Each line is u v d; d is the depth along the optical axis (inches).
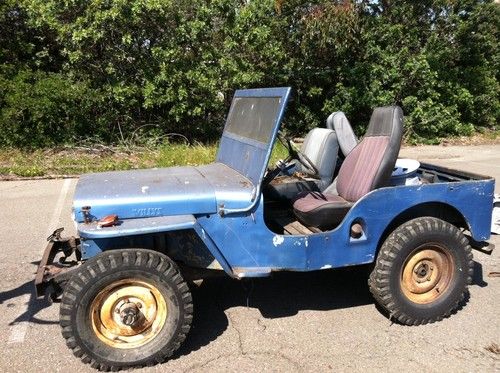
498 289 165.9
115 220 117.6
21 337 135.7
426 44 539.2
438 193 140.1
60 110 403.2
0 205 271.7
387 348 130.0
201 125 450.9
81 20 388.8
